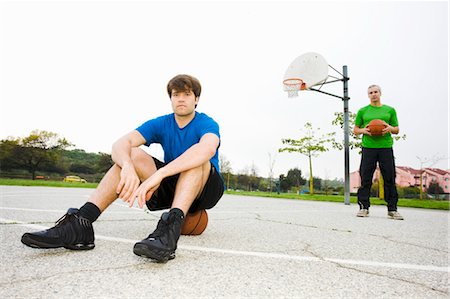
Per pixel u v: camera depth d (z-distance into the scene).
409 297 1.14
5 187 9.52
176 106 1.91
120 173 1.68
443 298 1.14
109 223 2.71
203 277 1.26
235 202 6.93
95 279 1.19
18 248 1.64
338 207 6.24
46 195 6.37
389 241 2.26
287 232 2.53
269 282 1.24
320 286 1.22
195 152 1.64
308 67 8.90
